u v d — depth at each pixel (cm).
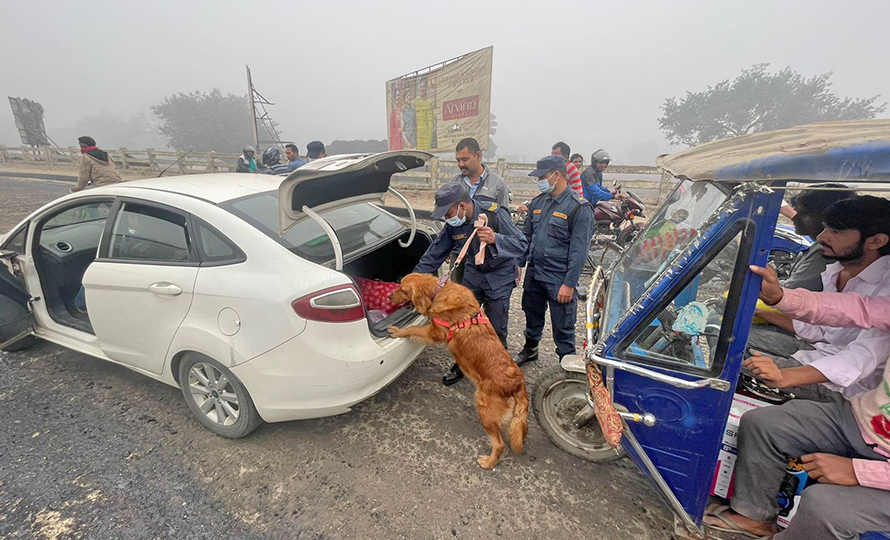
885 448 147
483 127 1055
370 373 229
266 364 217
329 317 212
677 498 190
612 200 646
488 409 228
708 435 175
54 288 324
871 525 144
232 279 219
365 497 216
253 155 933
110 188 276
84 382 309
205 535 194
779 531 182
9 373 318
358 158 242
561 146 612
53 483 220
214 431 258
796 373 163
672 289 163
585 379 233
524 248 278
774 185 135
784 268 445
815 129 141
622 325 177
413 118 1214
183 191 256
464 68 1049
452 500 215
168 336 242
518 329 414
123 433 258
